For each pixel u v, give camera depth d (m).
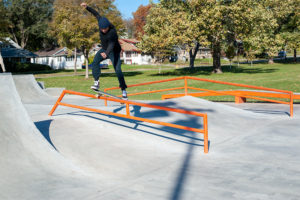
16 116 4.84
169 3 38.09
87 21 31.47
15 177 3.84
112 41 5.07
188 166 4.58
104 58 5.41
